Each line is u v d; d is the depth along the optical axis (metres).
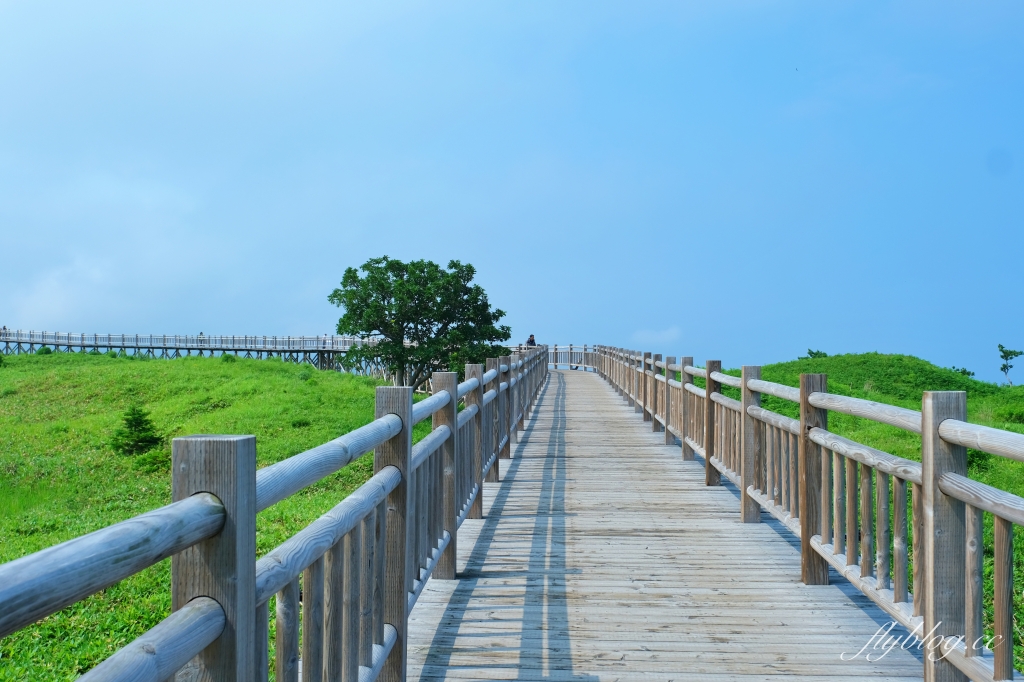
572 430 12.23
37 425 19.77
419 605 4.15
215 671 1.50
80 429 18.83
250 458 1.58
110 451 16.34
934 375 21.33
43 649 4.92
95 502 11.75
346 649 2.46
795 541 5.51
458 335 30.89
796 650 3.55
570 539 5.57
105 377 25.88
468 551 5.24
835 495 4.07
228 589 1.50
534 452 9.87
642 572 4.76
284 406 19.89
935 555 2.68
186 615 1.41
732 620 3.93
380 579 2.89
